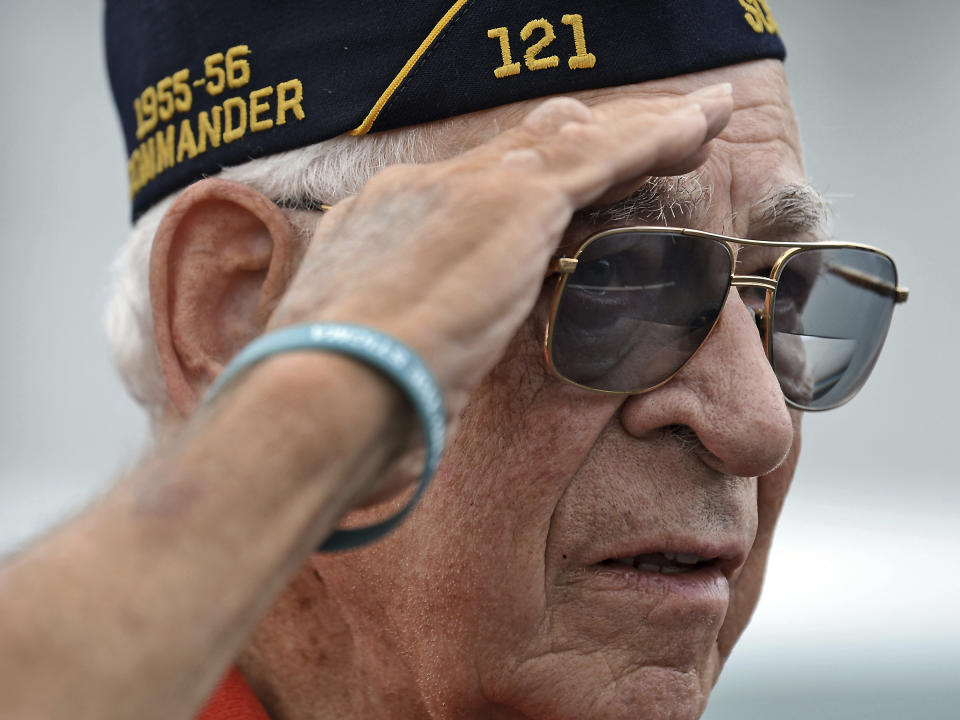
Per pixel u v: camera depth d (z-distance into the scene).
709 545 2.33
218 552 1.33
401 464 1.57
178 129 2.63
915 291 6.50
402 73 2.31
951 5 6.38
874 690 4.69
